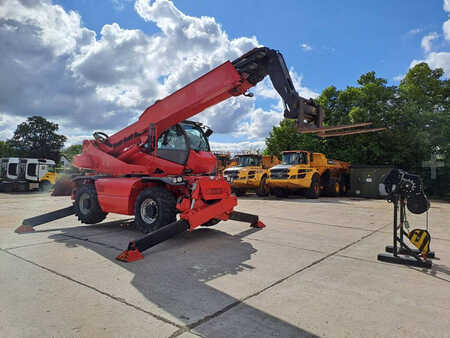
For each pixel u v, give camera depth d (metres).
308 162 14.84
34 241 4.86
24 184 18.23
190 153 5.89
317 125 4.41
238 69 4.78
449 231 6.23
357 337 2.10
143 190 5.23
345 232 5.93
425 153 17.86
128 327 2.19
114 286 2.98
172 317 2.36
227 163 17.47
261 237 5.41
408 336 2.12
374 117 18.91
